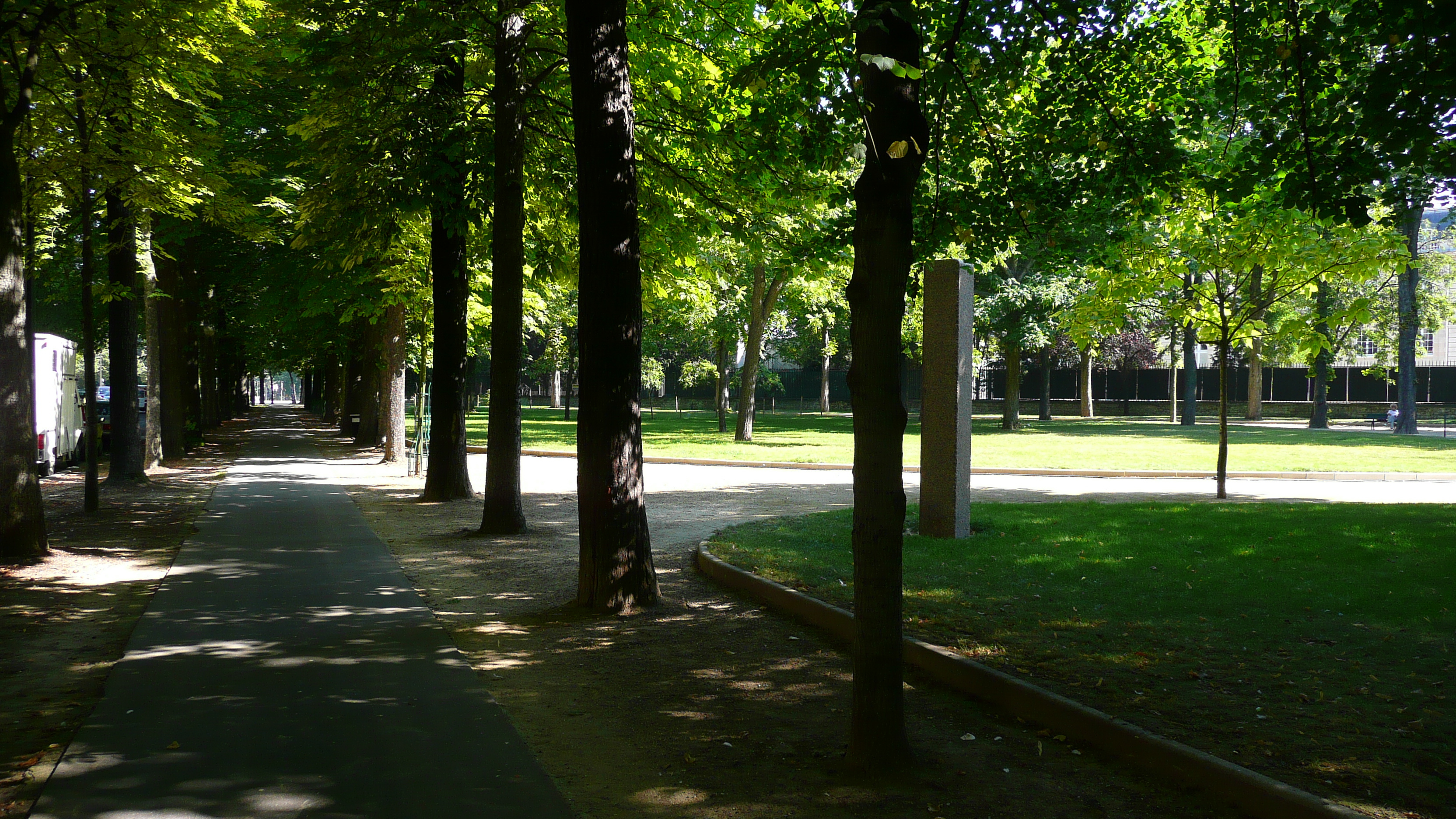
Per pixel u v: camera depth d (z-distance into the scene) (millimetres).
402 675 6410
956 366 11633
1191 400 44656
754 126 9430
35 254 15891
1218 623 7203
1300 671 6008
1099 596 8242
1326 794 4172
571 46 8617
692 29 14000
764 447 29984
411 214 15523
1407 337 36156
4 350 10836
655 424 48281
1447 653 6312
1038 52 8656
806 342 62375
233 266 28328
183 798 4355
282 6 13797
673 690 6246
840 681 6414
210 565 10492
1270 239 14570
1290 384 54938
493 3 13430
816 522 13383
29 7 11695
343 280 23281
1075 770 4789
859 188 4840
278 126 22875
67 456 24047
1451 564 9117
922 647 6551
